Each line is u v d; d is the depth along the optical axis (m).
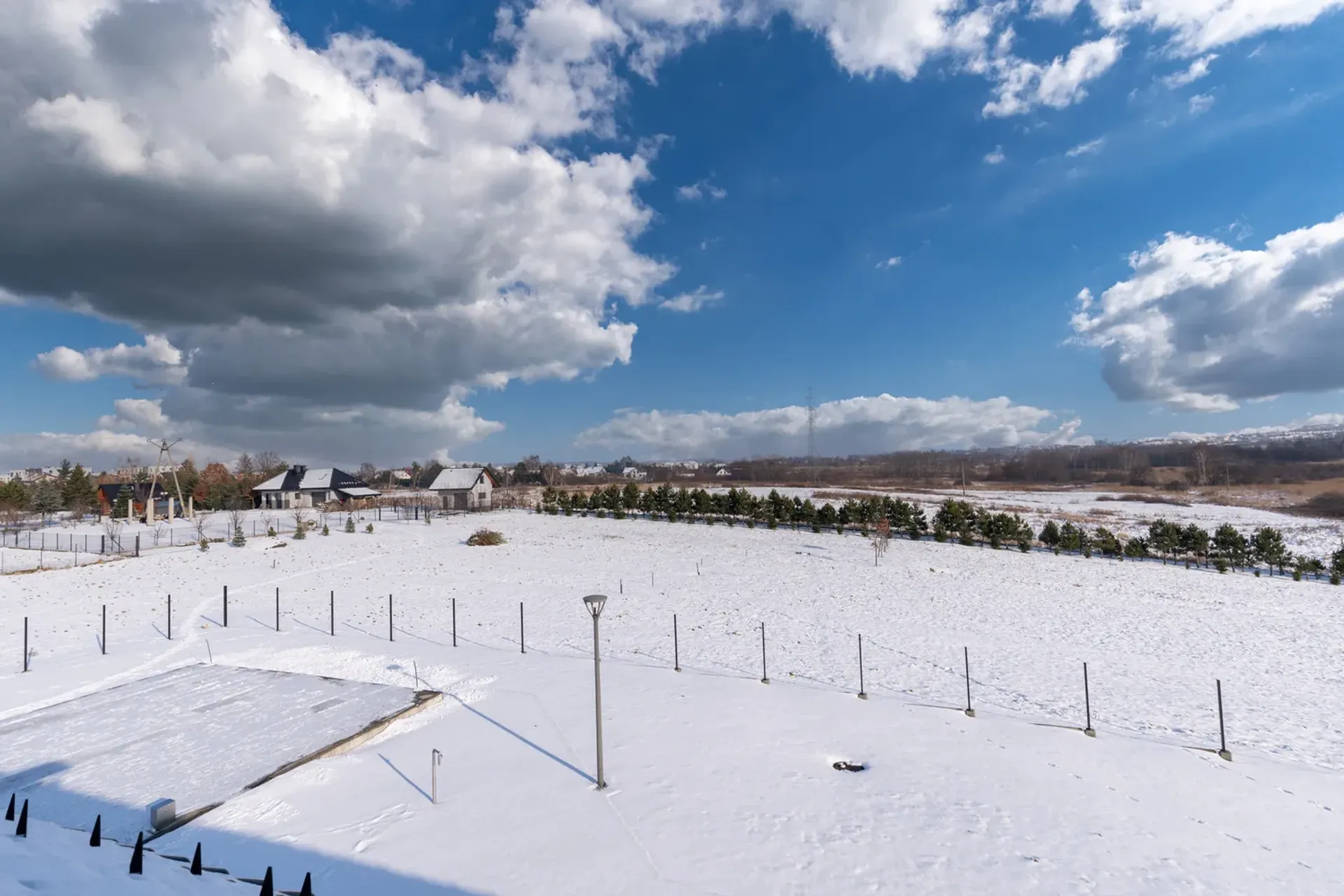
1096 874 8.40
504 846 8.73
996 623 23.59
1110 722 14.46
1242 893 8.09
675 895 7.78
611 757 11.47
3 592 25.42
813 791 10.42
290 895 6.43
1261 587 31.30
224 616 21.83
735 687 15.35
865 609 25.02
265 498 68.69
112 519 52.81
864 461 170.62
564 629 21.20
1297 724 14.75
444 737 12.30
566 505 54.56
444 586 28.11
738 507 48.53
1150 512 60.84
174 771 10.73
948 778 11.01
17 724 12.70
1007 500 70.81
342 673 16.25
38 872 5.16
